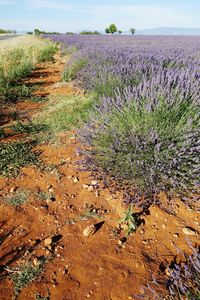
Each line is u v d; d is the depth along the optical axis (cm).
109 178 296
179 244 227
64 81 812
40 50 1558
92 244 231
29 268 209
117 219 258
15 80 851
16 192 299
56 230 247
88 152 320
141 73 564
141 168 278
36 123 493
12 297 189
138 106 329
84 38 2492
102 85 557
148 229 243
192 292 172
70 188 304
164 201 271
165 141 289
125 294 189
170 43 1756
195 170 262
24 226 251
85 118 472
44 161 361
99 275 203
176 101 321
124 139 303
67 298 188
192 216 256
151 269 207
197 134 286
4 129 470
